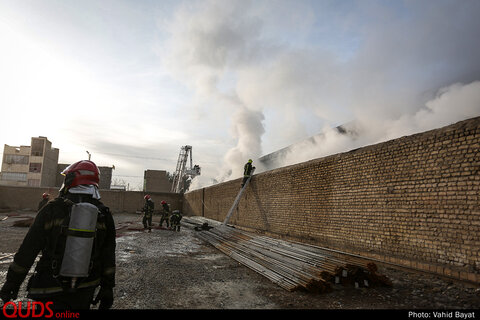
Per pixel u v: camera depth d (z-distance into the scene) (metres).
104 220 1.90
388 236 6.34
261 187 12.91
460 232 4.89
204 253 8.34
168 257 7.46
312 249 6.00
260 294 4.52
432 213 5.41
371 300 4.14
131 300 4.13
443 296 4.09
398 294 4.34
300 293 4.53
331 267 4.89
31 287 1.69
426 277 5.00
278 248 6.79
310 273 4.96
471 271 4.57
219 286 4.95
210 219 20.28
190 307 3.92
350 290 4.61
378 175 6.78
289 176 10.72
